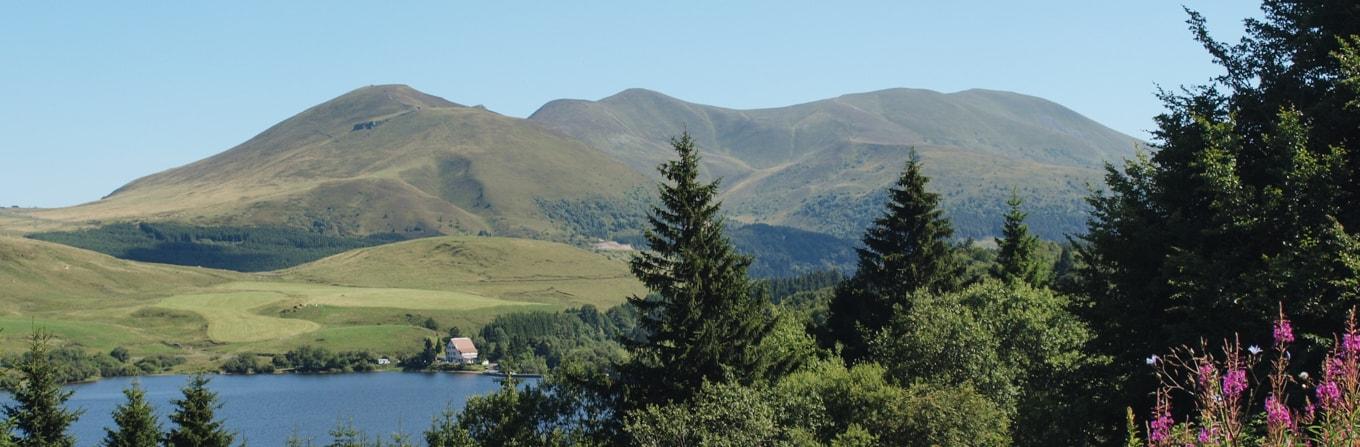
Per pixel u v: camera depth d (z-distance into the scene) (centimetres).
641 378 4641
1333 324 1944
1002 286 5472
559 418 5331
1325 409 973
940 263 5784
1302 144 2175
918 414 3756
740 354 4603
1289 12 2575
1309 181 2111
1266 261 2055
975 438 3697
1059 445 2697
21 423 5159
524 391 5419
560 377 5288
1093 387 2605
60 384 5369
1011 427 3744
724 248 4753
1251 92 2578
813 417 4100
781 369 4712
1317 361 1927
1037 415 2783
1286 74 2505
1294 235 2116
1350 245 1970
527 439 5234
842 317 6162
